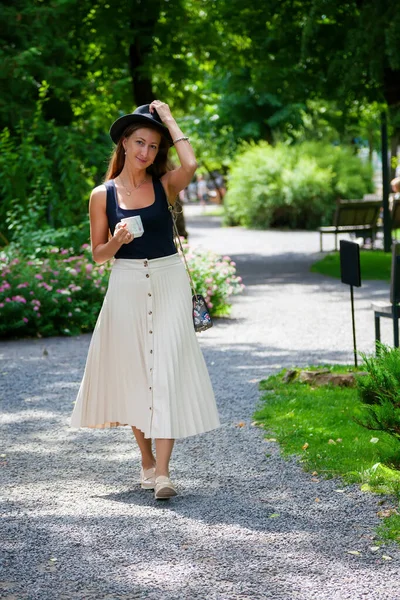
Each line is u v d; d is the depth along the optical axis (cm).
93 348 525
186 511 491
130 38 1947
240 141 3881
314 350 991
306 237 3025
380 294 1455
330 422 667
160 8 1969
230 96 3819
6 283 1176
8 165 1459
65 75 1648
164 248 520
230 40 2169
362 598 376
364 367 529
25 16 1631
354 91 1803
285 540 443
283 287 1625
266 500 507
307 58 1770
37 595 383
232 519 476
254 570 407
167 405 505
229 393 789
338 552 427
